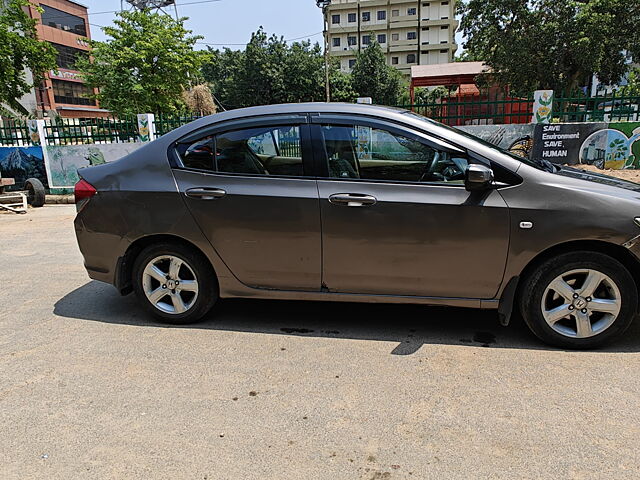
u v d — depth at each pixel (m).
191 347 3.46
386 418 2.56
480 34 26.64
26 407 2.74
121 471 2.21
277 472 2.18
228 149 3.60
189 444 2.39
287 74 48.16
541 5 24.67
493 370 3.03
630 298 3.11
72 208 11.04
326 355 3.29
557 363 3.10
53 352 3.42
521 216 3.12
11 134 12.23
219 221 3.54
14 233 7.93
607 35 22.80
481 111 11.45
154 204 3.65
